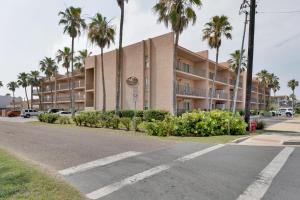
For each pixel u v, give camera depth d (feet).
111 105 111.14
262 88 243.40
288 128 59.16
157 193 15.38
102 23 93.66
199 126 43.52
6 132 53.83
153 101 93.15
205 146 32.53
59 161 24.43
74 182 17.72
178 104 105.50
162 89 90.48
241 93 164.45
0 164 21.86
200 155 26.61
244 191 15.53
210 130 43.37
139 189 16.16
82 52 161.58
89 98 132.77
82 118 70.64
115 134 47.67
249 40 52.39
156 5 70.54
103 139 40.22
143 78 95.55
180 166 21.90
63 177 18.70
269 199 14.23
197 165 22.20
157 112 78.13
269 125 71.31
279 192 15.28
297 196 14.62
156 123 46.44
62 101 183.83
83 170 21.02
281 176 18.56
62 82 198.59
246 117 52.08
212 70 136.15
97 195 15.17
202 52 115.96
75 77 170.40
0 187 15.60
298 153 27.30
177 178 18.40
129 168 21.49
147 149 30.55
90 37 94.89
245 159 24.44
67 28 110.42
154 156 26.32
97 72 122.52
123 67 105.09
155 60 93.71
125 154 27.58
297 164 22.11
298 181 17.34
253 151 28.76
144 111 81.51
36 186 15.89
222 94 137.59
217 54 102.89
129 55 102.89
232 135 43.52
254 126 49.49
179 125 44.47
